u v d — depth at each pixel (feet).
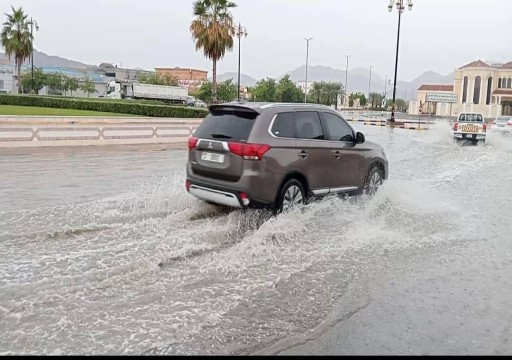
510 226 24.06
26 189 29.30
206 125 23.39
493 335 12.84
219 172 21.93
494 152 65.67
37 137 55.31
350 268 17.43
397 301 14.84
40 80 245.86
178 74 481.87
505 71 271.49
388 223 23.50
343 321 13.39
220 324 12.82
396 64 131.54
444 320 13.65
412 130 112.88
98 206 24.88
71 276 15.30
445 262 18.48
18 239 18.94
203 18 117.50
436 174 41.47
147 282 15.20
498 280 16.79
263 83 240.73
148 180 33.45
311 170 23.48
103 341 11.60
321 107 25.36
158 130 67.56
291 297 14.75
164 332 12.17
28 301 13.47
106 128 61.62
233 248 18.65
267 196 21.59
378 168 28.73
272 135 21.97
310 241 20.11
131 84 211.20
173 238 19.47
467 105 269.85
